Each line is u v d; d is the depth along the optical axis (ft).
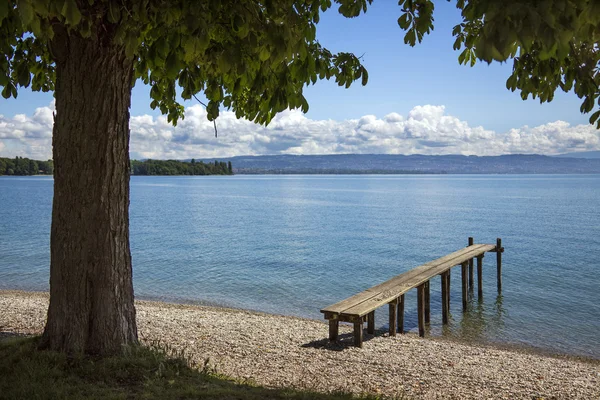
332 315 36.11
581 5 9.13
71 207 22.29
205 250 108.27
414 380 28.94
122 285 23.53
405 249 113.19
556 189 510.58
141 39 18.17
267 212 224.33
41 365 20.39
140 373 21.17
